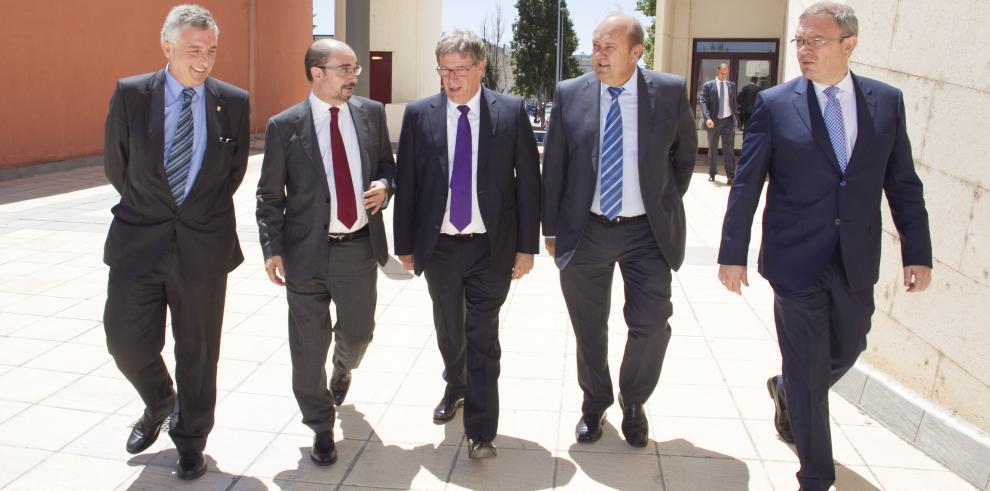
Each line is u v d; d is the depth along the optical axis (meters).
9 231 7.61
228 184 3.21
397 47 18.69
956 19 3.36
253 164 13.14
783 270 2.97
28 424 3.63
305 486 3.14
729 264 3.04
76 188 10.27
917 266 2.94
